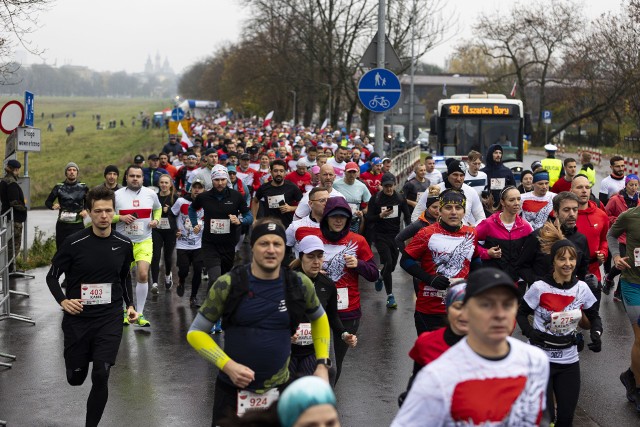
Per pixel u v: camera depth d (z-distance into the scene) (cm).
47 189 3400
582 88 6209
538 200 1097
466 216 1017
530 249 823
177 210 1256
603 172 4141
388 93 1492
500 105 2469
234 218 1072
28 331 1082
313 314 549
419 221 879
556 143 7094
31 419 750
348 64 5462
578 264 794
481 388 359
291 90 7731
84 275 700
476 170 1308
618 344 1030
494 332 354
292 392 310
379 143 1667
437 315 749
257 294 520
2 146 3045
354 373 892
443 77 11719
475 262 758
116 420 744
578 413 775
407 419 363
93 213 702
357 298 737
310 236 657
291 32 6050
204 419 748
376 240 1231
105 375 686
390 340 1034
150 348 995
